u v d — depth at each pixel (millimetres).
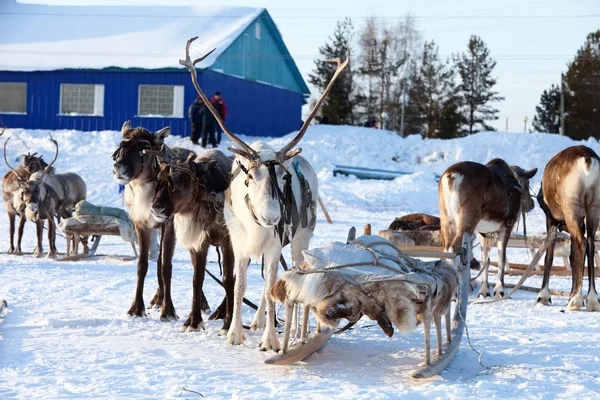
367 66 75125
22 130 40344
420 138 43000
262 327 9250
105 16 46062
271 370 7301
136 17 46156
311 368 7426
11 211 18125
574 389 6691
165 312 9953
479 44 79125
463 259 9148
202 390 6418
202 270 9445
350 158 39625
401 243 13922
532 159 40000
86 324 9547
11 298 11273
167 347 8258
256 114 46094
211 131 36688
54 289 12328
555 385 6828
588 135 73500
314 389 6555
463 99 79562
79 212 16547
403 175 36562
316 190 10031
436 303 7566
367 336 9008
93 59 40875
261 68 47031
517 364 7727
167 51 41406
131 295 11969
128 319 9852
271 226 7758
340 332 8648
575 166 11570
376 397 6211
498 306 11883
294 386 6629
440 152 40906
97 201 30375
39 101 41250
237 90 43500
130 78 40562
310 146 39875
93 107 41094
